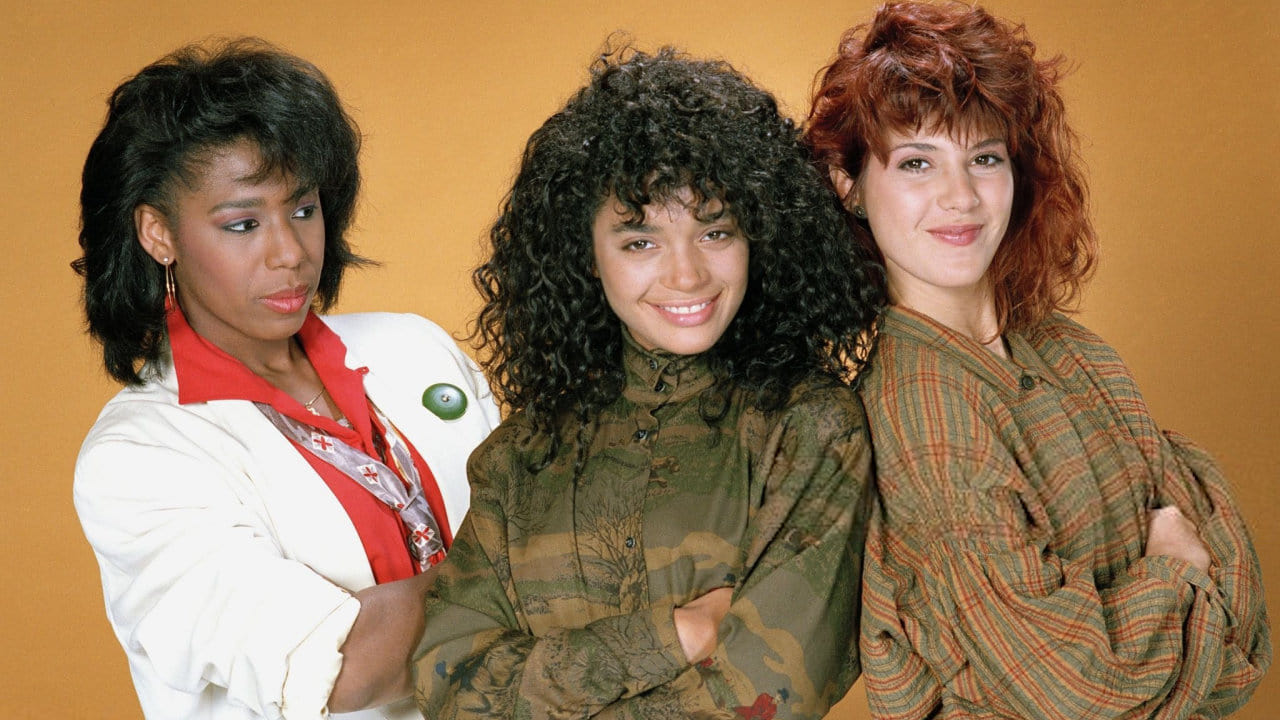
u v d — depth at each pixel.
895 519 2.30
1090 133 5.85
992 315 2.54
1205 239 5.86
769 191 2.26
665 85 2.30
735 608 2.20
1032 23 5.83
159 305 2.74
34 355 5.41
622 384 2.44
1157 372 5.91
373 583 2.77
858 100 2.34
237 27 5.45
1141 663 2.20
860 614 2.30
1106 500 2.39
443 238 5.74
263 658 2.42
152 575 2.57
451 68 5.71
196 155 2.54
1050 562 2.22
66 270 5.36
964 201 2.29
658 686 2.21
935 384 2.31
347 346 3.05
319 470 2.79
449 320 5.77
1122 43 5.84
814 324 2.37
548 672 2.23
